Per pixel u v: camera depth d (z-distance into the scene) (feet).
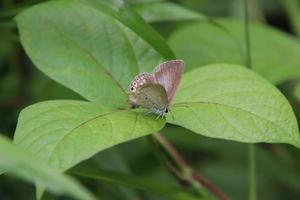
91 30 1.74
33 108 1.61
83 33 1.74
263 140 1.60
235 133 1.61
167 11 1.86
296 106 2.02
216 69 1.69
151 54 1.73
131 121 1.60
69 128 1.57
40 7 1.75
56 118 1.59
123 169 1.93
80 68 1.71
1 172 1.53
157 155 1.80
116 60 1.72
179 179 1.79
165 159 1.80
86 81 1.69
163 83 1.65
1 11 1.86
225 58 1.94
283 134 1.61
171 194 1.73
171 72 1.64
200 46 1.95
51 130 1.57
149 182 1.72
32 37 1.73
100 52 1.73
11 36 1.94
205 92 1.66
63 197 1.95
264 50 1.98
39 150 1.55
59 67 1.70
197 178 1.80
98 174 1.69
